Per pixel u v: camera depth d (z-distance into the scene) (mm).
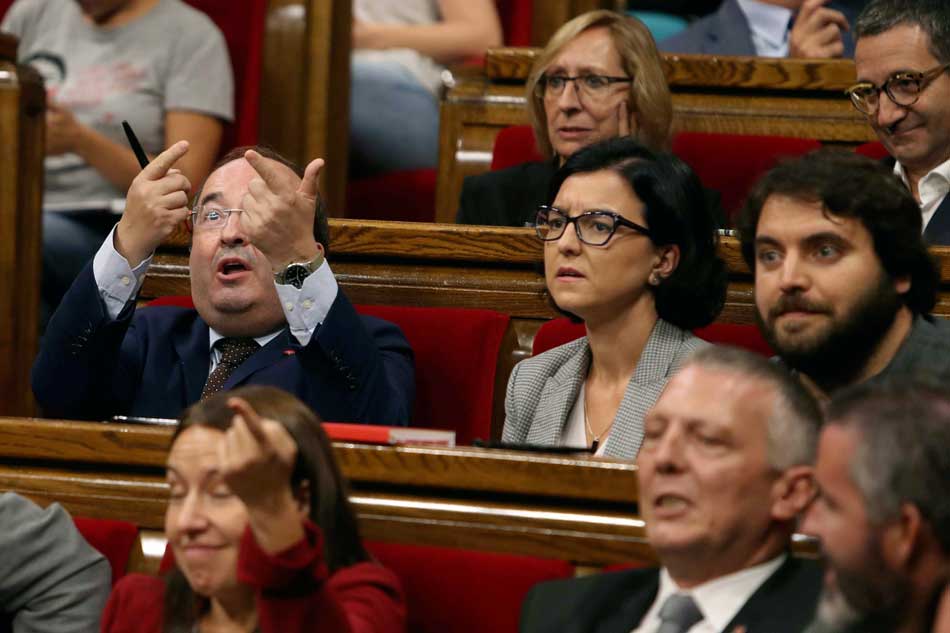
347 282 6883
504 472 4422
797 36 8984
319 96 10203
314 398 5785
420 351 6461
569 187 5672
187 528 3977
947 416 3158
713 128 8594
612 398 5684
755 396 3715
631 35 7754
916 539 3123
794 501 3697
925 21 6754
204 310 6219
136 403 6293
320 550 3475
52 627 4539
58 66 9414
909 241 4578
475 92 9008
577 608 3980
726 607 3713
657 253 5637
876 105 6887
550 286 5699
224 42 9594
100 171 9102
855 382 4691
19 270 8070
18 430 4781
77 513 4746
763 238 4660
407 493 4504
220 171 6285
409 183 10547
